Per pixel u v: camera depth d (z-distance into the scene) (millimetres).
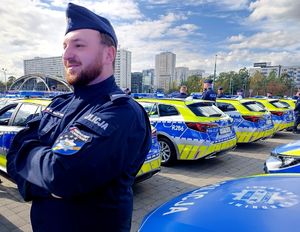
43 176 1159
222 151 5762
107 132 1126
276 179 2020
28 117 4316
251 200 1601
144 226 1587
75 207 1230
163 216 1620
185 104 5785
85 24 1322
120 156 1168
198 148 5445
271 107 10617
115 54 1412
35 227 1349
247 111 7883
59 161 1099
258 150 7867
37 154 1231
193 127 5488
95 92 1323
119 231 1294
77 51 1316
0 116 4707
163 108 6012
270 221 1315
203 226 1375
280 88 69375
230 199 1660
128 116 1215
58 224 1247
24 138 1440
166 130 5785
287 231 1228
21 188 1334
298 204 1497
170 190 4500
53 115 1421
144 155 1421
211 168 5832
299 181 1929
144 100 6355
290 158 3678
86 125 1147
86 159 1078
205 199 1747
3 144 4336
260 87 71000
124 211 1305
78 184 1101
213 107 6145
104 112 1196
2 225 3213
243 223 1329
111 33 1387
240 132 7891
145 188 4566
